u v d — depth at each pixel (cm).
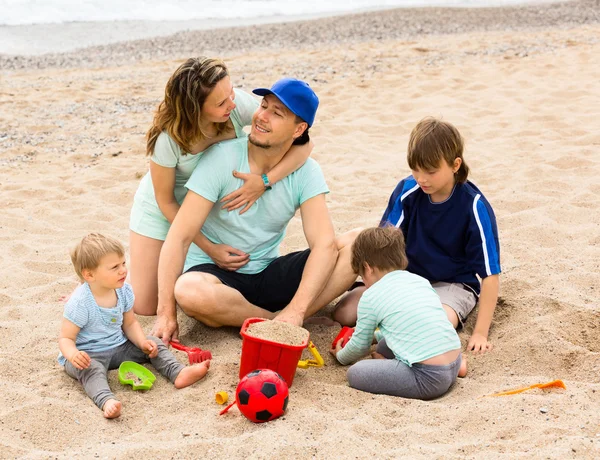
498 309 399
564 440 265
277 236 403
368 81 984
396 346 329
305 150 387
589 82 893
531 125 758
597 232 492
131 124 850
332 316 412
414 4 1956
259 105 402
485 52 1124
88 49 1381
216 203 385
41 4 1772
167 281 374
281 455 265
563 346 348
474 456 261
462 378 342
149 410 315
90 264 328
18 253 505
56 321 403
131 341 357
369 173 662
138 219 412
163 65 1201
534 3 1831
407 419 295
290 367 321
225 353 364
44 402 310
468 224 377
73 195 630
